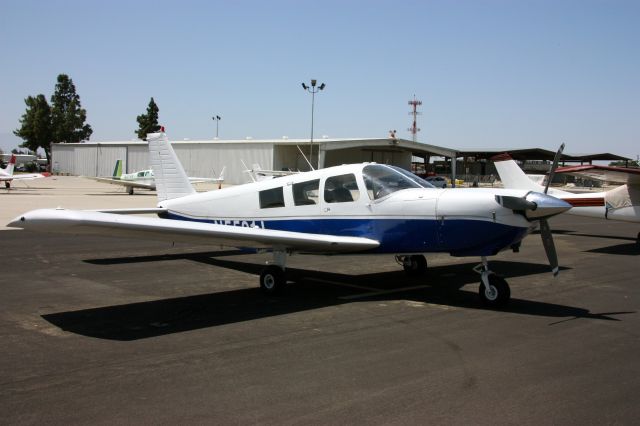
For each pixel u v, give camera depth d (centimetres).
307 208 675
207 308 547
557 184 5772
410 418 293
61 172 6462
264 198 719
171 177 905
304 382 346
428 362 387
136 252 948
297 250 625
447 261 897
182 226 511
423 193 591
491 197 543
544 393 331
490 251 556
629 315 537
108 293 614
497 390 335
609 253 1028
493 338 451
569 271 812
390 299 601
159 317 509
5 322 484
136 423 285
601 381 353
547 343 438
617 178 1111
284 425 284
